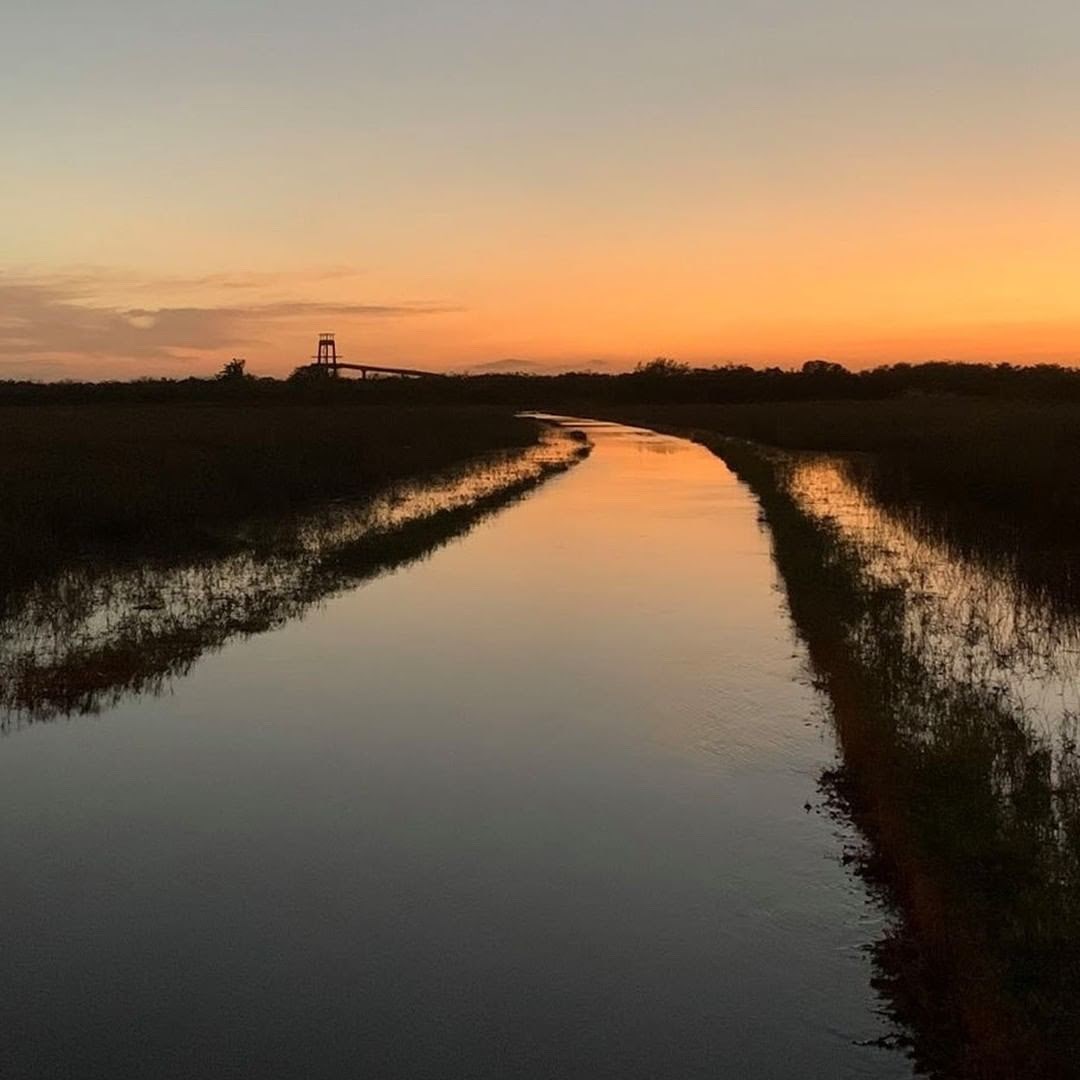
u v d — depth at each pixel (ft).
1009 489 73.20
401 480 102.94
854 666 33.91
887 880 21.43
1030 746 26.99
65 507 62.39
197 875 21.85
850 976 18.31
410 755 28.48
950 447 95.20
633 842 23.27
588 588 49.98
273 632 41.57
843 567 50.83
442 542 64.08
